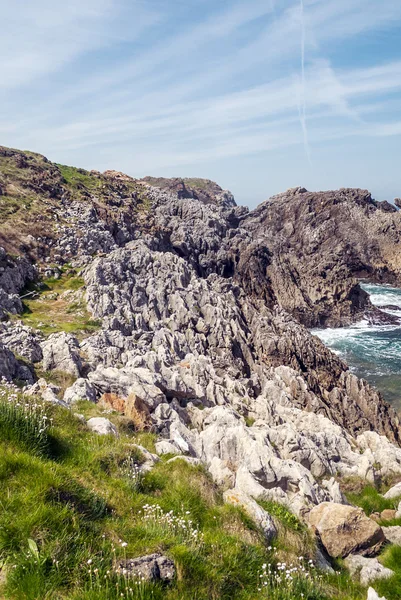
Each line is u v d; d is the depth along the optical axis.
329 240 131.62
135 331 44.16
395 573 12.12
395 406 50.56
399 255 122.81
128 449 14.49
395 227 128.38
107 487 11.34
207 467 15.85
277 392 37.69
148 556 8.49
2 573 7.46
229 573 9.33
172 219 101.06
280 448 22.02
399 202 160.12
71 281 56.88
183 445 18.45
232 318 53.03
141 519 10.38
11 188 77.31
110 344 39.12
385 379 57.53
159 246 84.50
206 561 9.29
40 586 7.23
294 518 13.37
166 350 38.16
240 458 18.59
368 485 21.12
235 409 29.95
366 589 11.69
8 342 31.88
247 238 103.94
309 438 25.39
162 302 51.19
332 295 84.50
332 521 13.50
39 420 12.31
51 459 11.72
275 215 149.00
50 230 66.25
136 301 51.31
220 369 42.38
